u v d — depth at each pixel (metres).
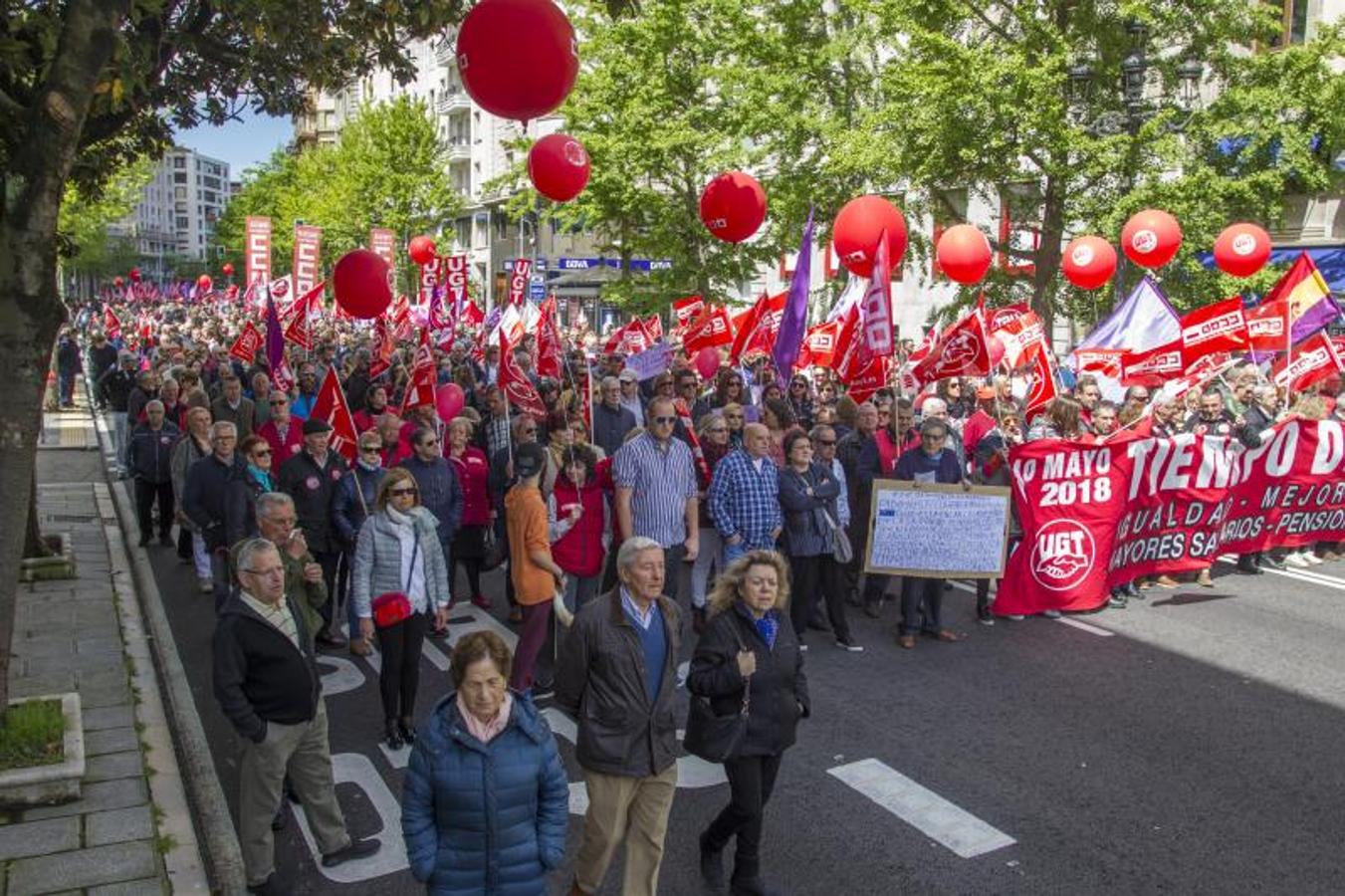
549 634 8.42
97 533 13.12
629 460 8.46
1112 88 17.97
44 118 5.96
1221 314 12.19
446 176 50.94
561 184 8.47
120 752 6.72
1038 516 9.91
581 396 11.67
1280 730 7.32
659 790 4.86
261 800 5.19
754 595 4.97
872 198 10.31
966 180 18.81
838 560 8.91
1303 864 5.58
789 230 24.00
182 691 8.07
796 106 23.56
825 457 9.05
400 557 6.88
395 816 6.15
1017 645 9.21
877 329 9.74
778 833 5.91
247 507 8.49
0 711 6.32
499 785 3.84
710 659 5.00
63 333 26.11
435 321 23.53
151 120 10.52
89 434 21.72
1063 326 24.69
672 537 8.57
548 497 8.32
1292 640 9.31
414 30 9.54
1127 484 10.23
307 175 61.03
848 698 7.93
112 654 8.52
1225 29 17.52
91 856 5.45
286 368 13.76
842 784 6.49
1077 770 6.70
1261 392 11.80
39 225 6.07
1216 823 6.02
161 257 174.62
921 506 9.18
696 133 23.62
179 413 13.60
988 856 5.66
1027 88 17.02
